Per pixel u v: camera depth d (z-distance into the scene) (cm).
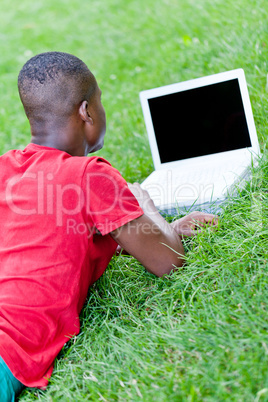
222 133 246
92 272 192
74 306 179
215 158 249
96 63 457
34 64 186
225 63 338
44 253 173
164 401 142
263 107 277
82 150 194
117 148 337
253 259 189
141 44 458
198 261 194
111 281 209
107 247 193
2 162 189
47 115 184
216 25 400
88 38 511
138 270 214
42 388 167
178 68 385
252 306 165
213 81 245
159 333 168
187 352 158
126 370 162
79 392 160
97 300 201
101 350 173
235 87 241
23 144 380
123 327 182
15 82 475
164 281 192
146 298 197
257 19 355
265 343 149
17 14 629
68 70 185
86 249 177
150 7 514
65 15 588
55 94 183
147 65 425
